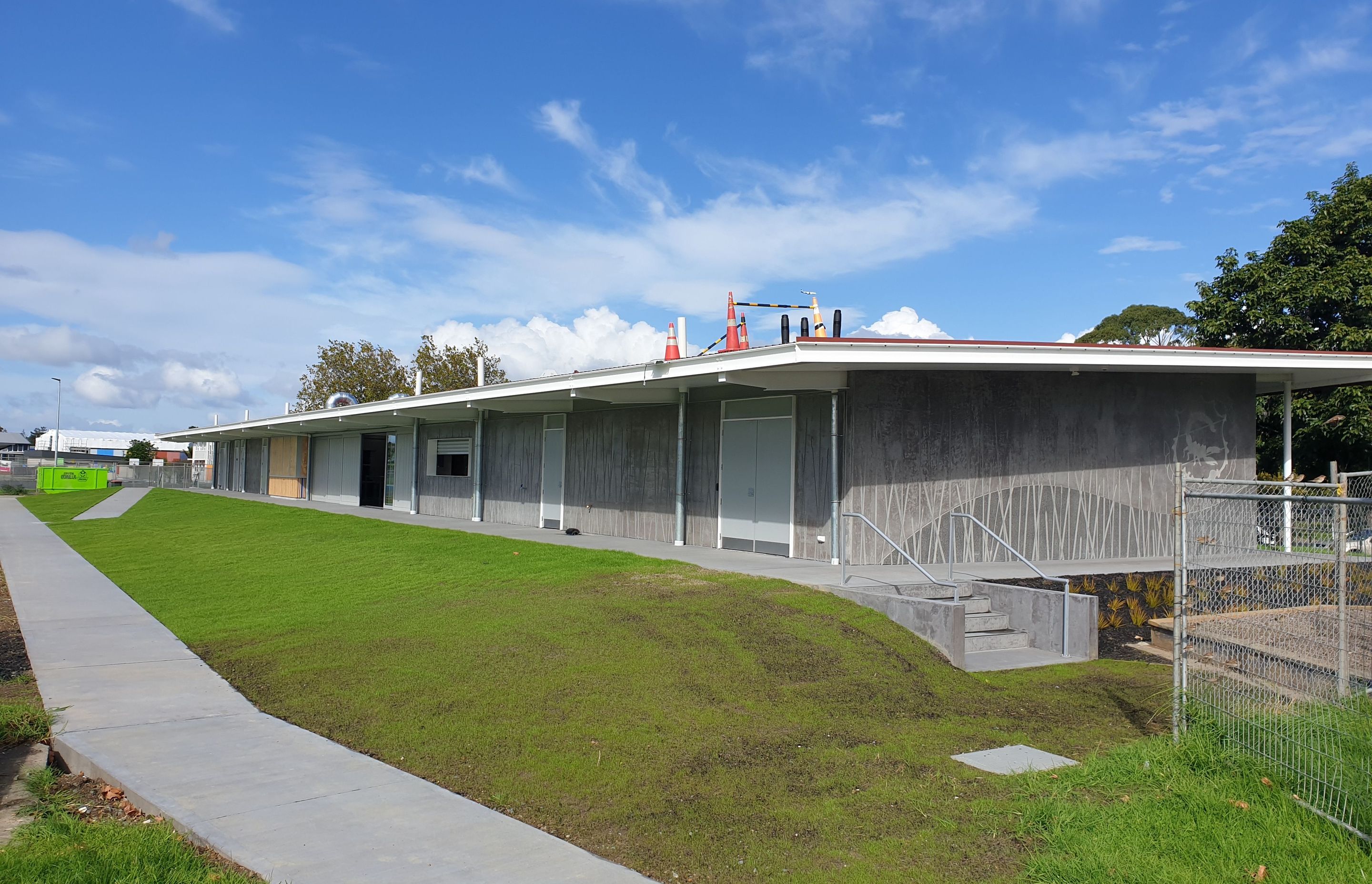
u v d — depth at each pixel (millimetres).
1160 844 4020
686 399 15008
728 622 8422
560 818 4559
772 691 6820
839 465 12594
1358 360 13703
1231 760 4926
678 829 4430
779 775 5199
